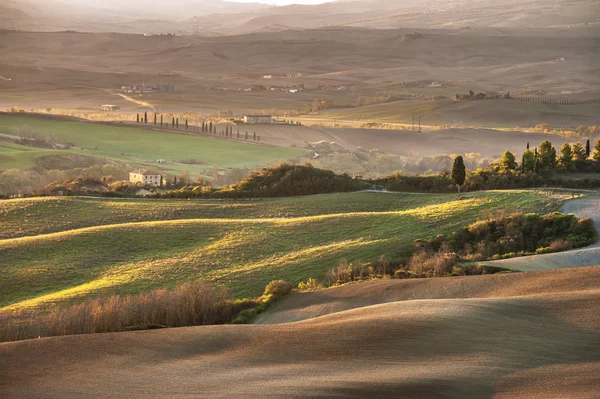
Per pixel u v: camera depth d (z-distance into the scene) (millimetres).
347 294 94438
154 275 121188
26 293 117438
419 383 48094
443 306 65875
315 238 140625
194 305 92562
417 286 91875
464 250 123188
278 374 52031
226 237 144375
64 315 86688
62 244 141125
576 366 50750
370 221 148125
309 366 53562
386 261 117438
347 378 50031
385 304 69125
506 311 63688
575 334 57531
